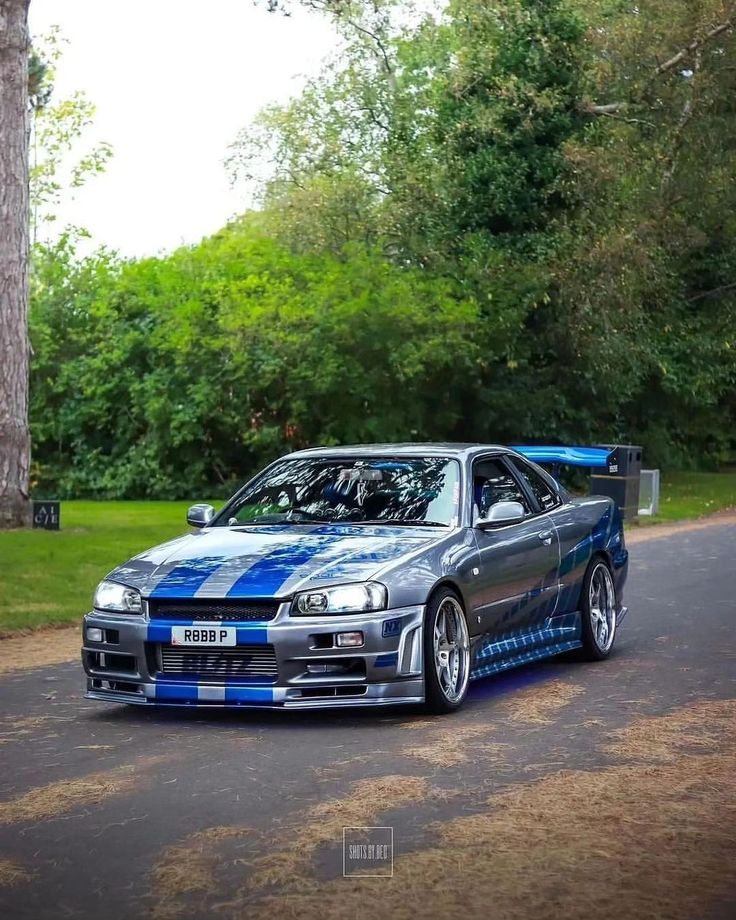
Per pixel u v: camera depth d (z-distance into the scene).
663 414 41.03
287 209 35.25
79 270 37.16
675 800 6.36
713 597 14.86
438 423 33.50
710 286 40.53
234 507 9.98
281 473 10.20
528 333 34.38
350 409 32.28
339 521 9.57
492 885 5.12
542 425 34.97
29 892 5.15
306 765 7.24
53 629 13.40
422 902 4.93
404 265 34.81
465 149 33.94
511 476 10.48
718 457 48.69
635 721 8.30
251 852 5.60
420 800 6.41
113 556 17.83
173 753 7.64
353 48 35.56
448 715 8.66
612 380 35.50
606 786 6.62
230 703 8.35
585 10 34.25
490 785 6.68
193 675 8.48
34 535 20.00
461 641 8.94
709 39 34.47
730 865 5.35
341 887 5.11
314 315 31.20
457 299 33.12
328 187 34.56
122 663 8.72
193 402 33.22
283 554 8.81
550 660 11.02
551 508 10.74
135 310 35.47
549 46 33.22
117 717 8.84
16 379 21.67
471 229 33.91
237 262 33.88
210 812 6.27
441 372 33.06
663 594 15.17
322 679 8.29
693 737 7.79
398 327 31.23
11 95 21.83
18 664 11.23
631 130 34.19
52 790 6.75
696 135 35.25
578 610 10.80
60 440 35.88
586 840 5.70
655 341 38.16
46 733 8.30
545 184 33.69
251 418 33.12
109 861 5.53
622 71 34.25
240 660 8.40
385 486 9.79
